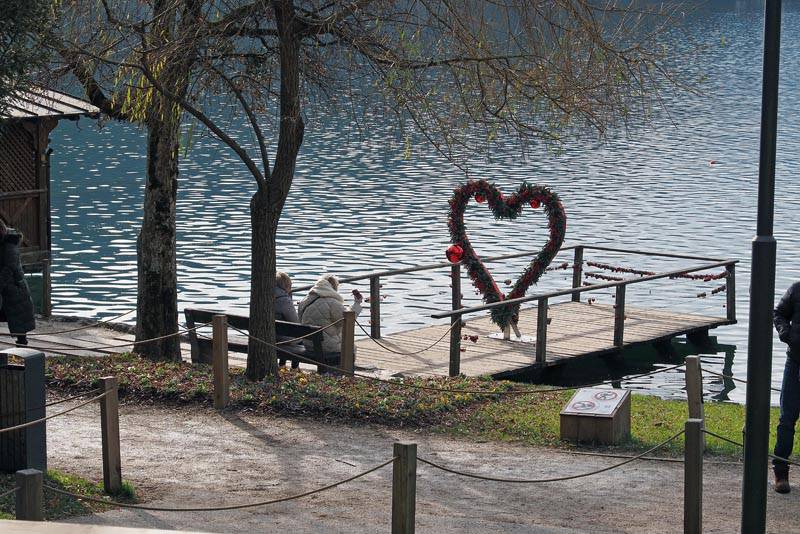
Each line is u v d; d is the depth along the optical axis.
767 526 11.25
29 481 8.25
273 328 17.12
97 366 17.61
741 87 89.62
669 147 60.84
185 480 12.59
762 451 10.16
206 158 56.44
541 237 38.59
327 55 16.22
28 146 31.03
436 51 15.47
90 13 16.61
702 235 38.59
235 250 36.09
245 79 17.11
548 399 16.73
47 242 31.67
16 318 18.86
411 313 29.22
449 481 12.74
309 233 38.97
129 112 17.48
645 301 30.66
